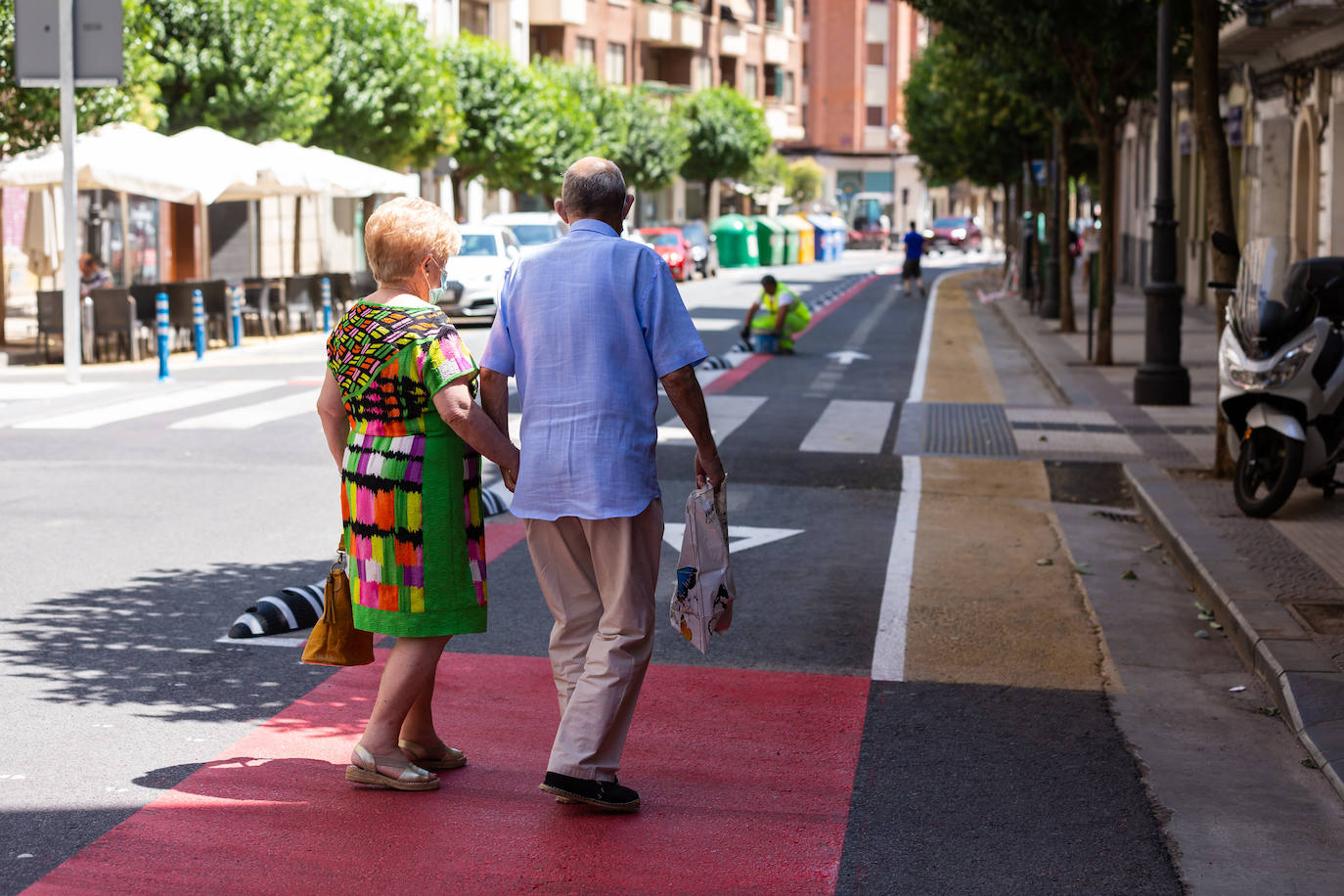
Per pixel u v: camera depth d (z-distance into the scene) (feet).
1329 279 31.83
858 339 83.71
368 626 15.80
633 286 15.30
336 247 127.65
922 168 180.45
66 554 28.27
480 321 93.35
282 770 16.89
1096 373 62.59
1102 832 15.51
